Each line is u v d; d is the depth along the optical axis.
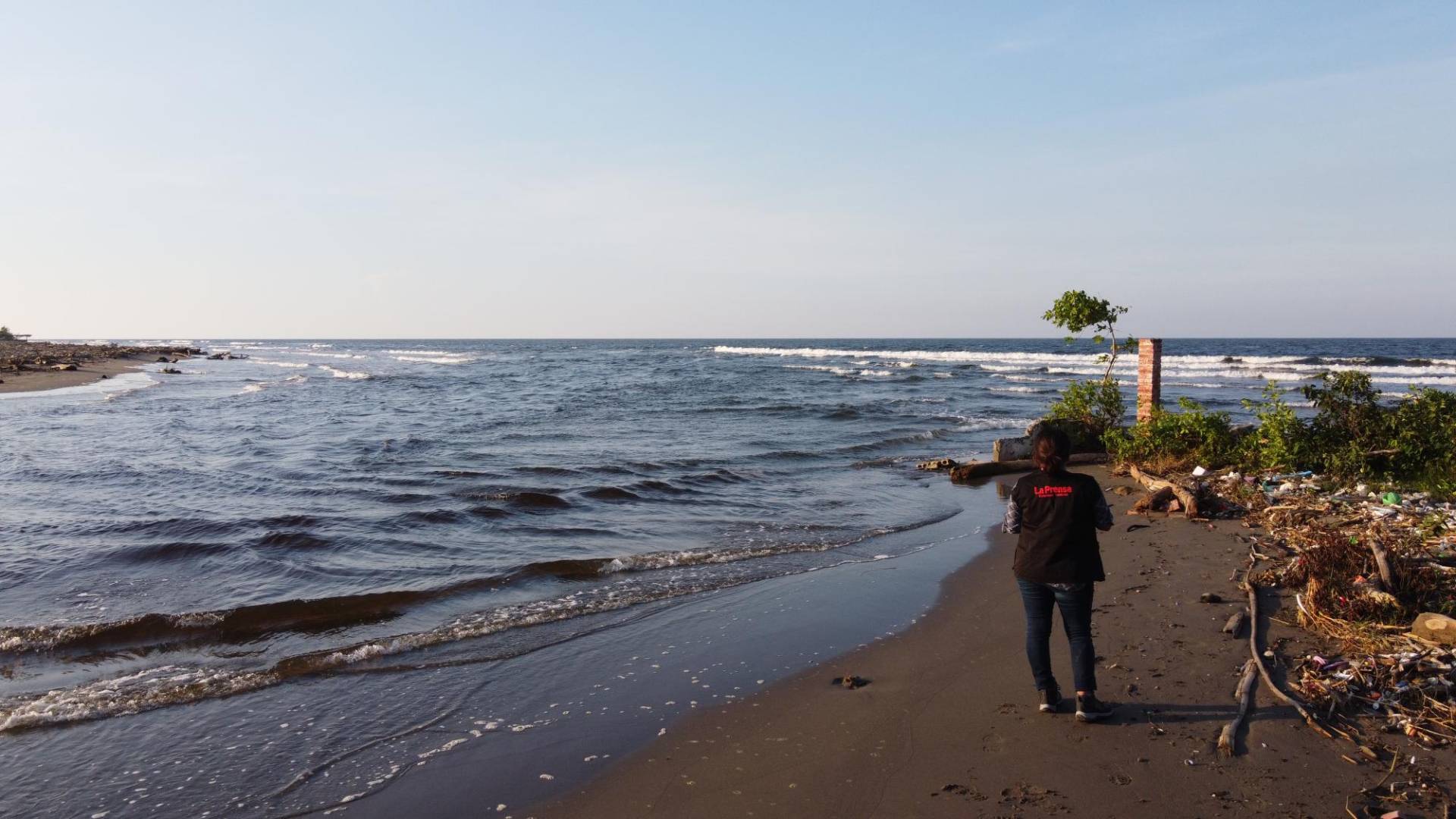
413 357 90.50
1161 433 12.48
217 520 10.20
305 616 6.88
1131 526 9.10
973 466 13.93
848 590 7.55
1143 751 4.12
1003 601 7.04
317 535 9.58
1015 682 5.18
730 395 33.75
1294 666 4.96
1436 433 10.08
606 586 7.77
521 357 88.38
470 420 23.62
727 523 10.64
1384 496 8.70
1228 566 7.16
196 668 5.77
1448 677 4.47
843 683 5.35
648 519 10.88
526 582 7.92
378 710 5.06
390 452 16.84
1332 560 6.17
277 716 4.98
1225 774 3.86
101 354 71.31
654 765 4.32
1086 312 14.28
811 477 14.30
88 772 4.32
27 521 10.22
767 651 6.00
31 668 5.79
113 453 16.39
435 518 10.59
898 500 12.23
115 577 7.95
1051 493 4.47
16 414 24.11
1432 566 5.85
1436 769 3.79
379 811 3.92
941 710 4.83
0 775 4.29
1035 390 35.69
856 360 72.62
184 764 4.40
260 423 22.39
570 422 23.09
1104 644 5.59
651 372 53.81
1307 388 11.30
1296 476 10.41
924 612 6.86
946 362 66.06
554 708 5.07
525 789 4.11
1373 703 4.41
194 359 77.12
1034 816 3.62
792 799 3.92
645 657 5.92
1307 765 3.89
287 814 3.90
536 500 11.71
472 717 4.96
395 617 6.90
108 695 5.25
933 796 3.86
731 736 4.64
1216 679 4.89
